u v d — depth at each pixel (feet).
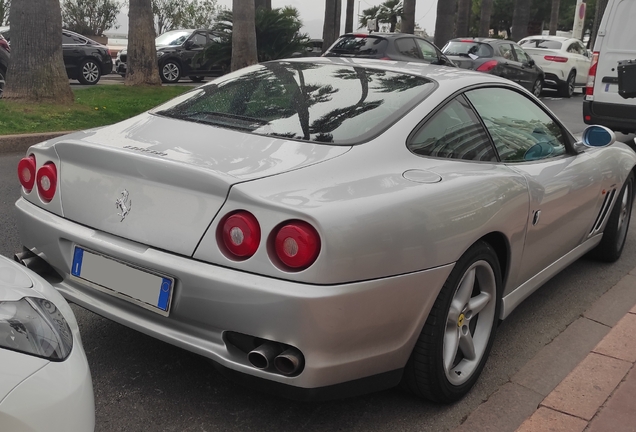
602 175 14.57
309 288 7.70
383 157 9.39
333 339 7.94
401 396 10.24
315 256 7.73
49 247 9.70
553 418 9.61
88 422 5.98
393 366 8.90
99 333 11.59
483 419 9.76
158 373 10.44
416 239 8.56
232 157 8.99
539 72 61.57
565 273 16.42
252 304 7.82
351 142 9.50
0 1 83.41
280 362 7.91
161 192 8.67
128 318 8.91
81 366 6.13
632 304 14.51
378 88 10.93
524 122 12.60
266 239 7.83
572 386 10.54
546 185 11.82
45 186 9.95
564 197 12.59
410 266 8.53
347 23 97.19
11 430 5.29
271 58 65.82
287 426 9.30
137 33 51.72
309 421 9.46
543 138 13.03
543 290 15.23
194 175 8.30
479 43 55.57
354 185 8.60
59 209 9.72
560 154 13.51
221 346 8.28
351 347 8.20
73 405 5.76
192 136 9.82
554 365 11.59
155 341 11.41
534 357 11.85
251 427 9.23
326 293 7.71
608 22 32.17
